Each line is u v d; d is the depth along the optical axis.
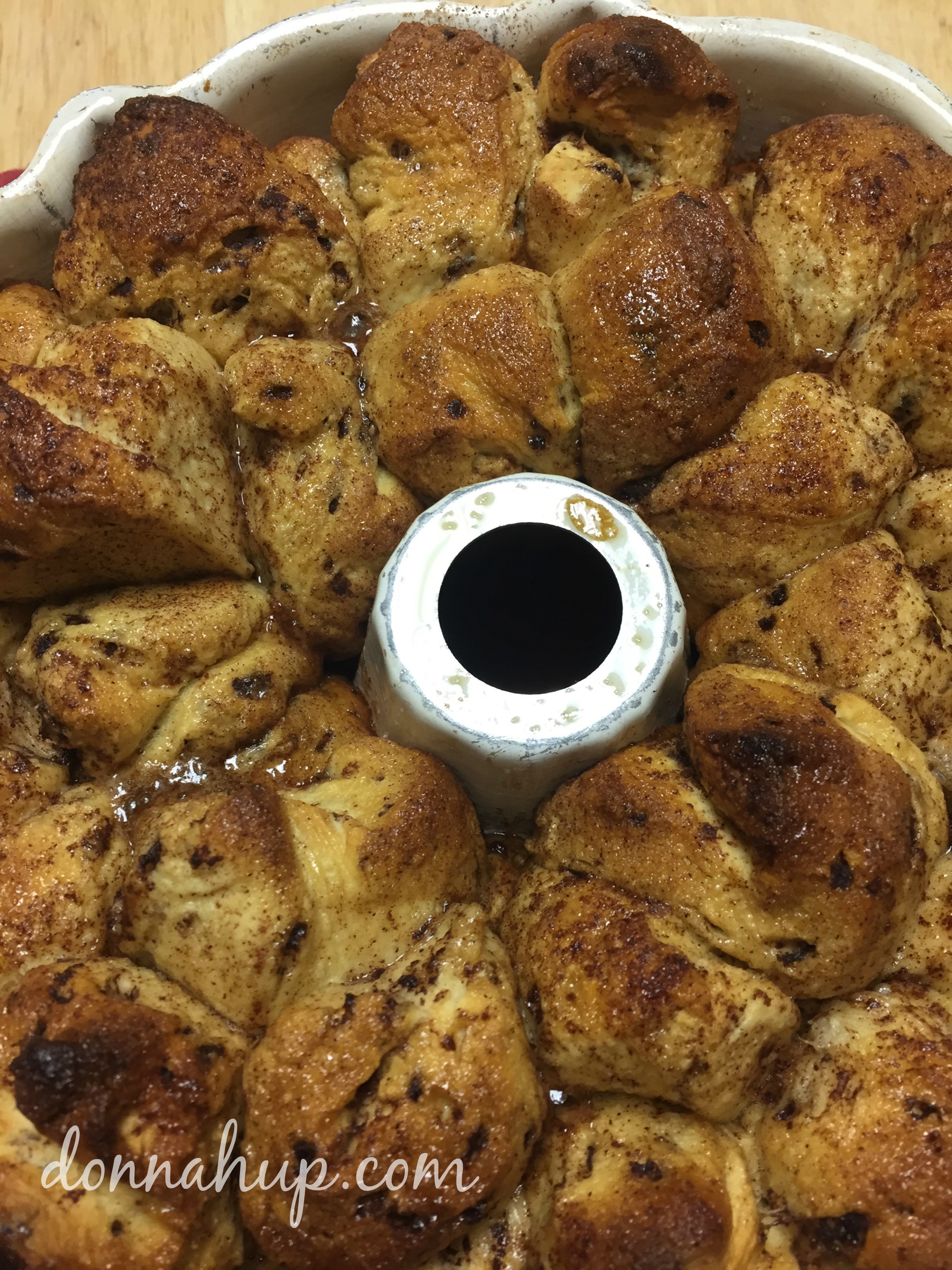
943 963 0.18
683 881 0.17
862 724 0.18
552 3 0.26
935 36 0.41
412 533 0.20
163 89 0.25
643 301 0.20
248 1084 0.16
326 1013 0.16
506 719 0.19
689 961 0.17
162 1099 0.16
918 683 0.19
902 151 0.23
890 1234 0.16
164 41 0.41
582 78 0.23
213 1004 0.17
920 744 0.19
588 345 0.20
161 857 0.17
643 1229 0.15
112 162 0.21
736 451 0.20
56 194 0.24
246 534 0.21
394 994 0.17
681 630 0.20
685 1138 0.17
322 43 0.26
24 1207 0.15
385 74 0.23
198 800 0.18
